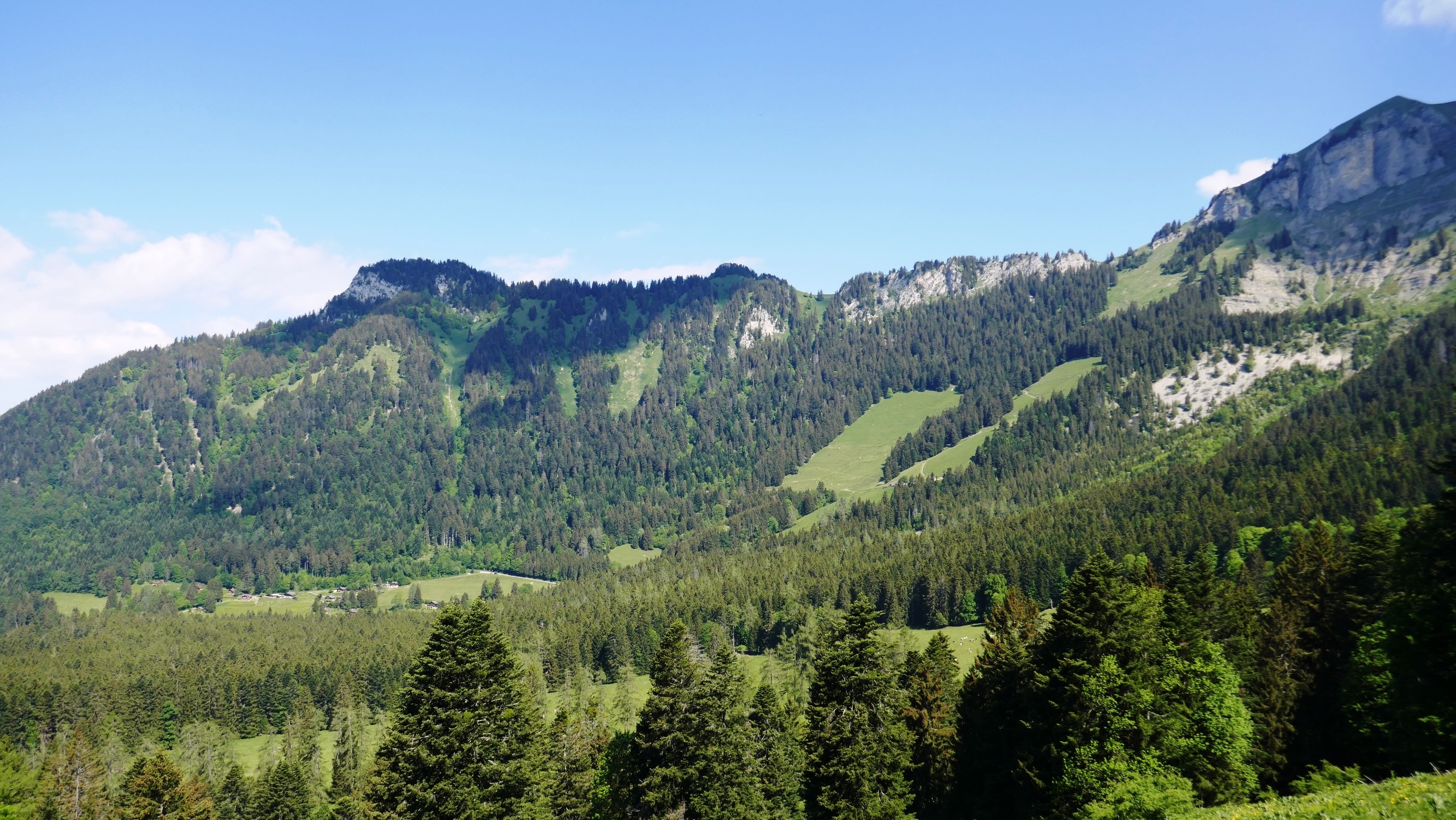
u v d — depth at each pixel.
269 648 195.12
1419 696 38.75
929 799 59.12
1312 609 64.25
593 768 73.81
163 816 71.75
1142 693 43.72
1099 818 38.28
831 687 52.50
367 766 106.12
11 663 184.88
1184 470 199.00
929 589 163.88
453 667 45.34
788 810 65.69
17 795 87.44
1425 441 158.62
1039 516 193.62
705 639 163.25
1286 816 25.19
